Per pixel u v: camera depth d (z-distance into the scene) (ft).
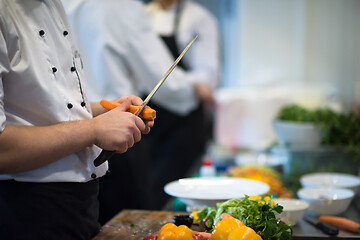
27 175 3.79
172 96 10.02
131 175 8.39
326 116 8.80
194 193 5.35
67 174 3.94
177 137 12.42
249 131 12.14
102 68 8.23
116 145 3.76
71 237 4.07
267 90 13.29
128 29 8.46
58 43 4.02
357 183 6.90
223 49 19.24
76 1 8.06
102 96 8.33
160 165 12.57
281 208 4.06
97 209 4.50
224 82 19.57
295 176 8.29
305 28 16.63
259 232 3.90
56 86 3.87
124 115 3.86
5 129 3.48
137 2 8.72
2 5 3.59
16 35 3.63
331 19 16.58
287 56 16.79
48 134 3.60
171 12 12.37
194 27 12.30
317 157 8.46
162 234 3.54
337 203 5.61
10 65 3.61
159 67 8.88
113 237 4.37
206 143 13.85
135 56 8.68
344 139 8.57
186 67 12.44
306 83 16.87
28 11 3.79
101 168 4.33
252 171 7.73
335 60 16.85
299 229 4.97
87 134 3.76
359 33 16.60
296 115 9.21
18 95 3.72
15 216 3.81
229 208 4.25
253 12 16.69
